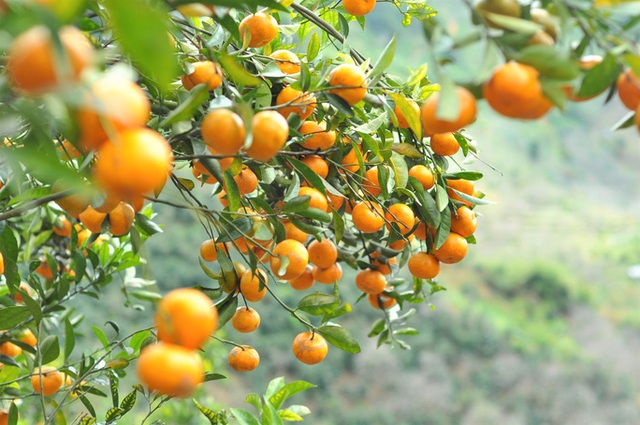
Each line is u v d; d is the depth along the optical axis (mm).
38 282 2434
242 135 1765
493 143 32781
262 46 2195
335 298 2230
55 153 1771
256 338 17562
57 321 2830
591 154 34562
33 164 1310
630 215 30094
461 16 21266
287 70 2234
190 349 1613
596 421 19781
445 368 19812
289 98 2117
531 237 27641
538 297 24406
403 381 18844
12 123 1895
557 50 1592
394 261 2598
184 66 1995
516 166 32000
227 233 2148
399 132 2277
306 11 2279
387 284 2572
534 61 1586
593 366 21250
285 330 17906
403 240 2344
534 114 1606
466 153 2307
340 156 2254
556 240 27812
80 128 1445
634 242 27516
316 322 6398
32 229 2668
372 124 2148
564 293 24406
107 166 1435
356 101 2039
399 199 2305
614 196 32125
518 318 23562
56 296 2531
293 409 2295
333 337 2230
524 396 19859
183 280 16625
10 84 1639
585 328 23234
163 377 1576
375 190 2273
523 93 1586
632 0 1600
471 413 18766
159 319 1616
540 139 34469
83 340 12023
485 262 25547
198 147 2018
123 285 2711
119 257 2670
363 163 2203
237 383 16781
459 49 1620
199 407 2262
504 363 20219
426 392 18781
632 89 1649
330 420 17594
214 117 1760
